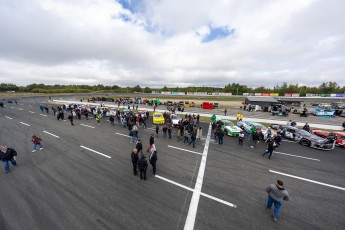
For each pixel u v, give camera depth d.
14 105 43.81
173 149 12.51
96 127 19.27
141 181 7.91
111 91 135.25
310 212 6.20
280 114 32.28
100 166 9.41
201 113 33.81
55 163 9.71
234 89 98.56
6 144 13.02
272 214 5.98
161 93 99.56
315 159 11.47
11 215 5.68
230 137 16.34
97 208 6.04
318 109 32.72
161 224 5.39
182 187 7.52
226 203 6.52
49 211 5.87
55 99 66.88
